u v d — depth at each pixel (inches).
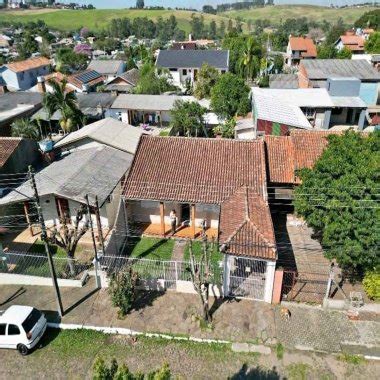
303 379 677.3
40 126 1828.2
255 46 3031.5
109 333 775.1
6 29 7362.2
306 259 965.8
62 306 831.1
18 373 700.0
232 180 1042.7
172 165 1092.5
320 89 1827.0
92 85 2849.4
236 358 716.7
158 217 1127.0
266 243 807.1
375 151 885.2
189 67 2974.9
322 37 6574.8
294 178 1103.0
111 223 1117.1
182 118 1748.3
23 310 757.3
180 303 835.4
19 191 1104.8
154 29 7721.5
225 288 833.5
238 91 1904.5
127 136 1419.8
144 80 2544.3
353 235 797.9
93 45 5757.9
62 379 687.1
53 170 1225.4
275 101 1674.5
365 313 798.5
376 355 714.2
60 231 1097.4
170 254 999.0
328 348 729.6
